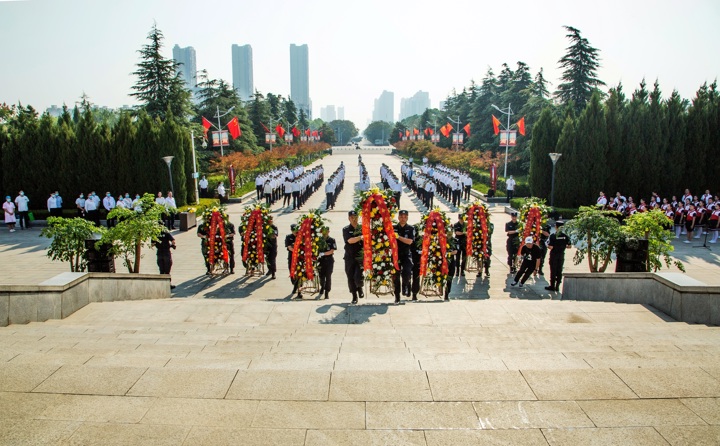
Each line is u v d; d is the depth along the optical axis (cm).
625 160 2333
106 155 2505
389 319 836
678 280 835
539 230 1241
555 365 468
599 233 1131
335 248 1088
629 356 501
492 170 3045
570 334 664
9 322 754
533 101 4125
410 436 344
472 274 1364
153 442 334
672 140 2291
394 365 471
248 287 1248
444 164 4916
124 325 777
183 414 372
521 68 5019
